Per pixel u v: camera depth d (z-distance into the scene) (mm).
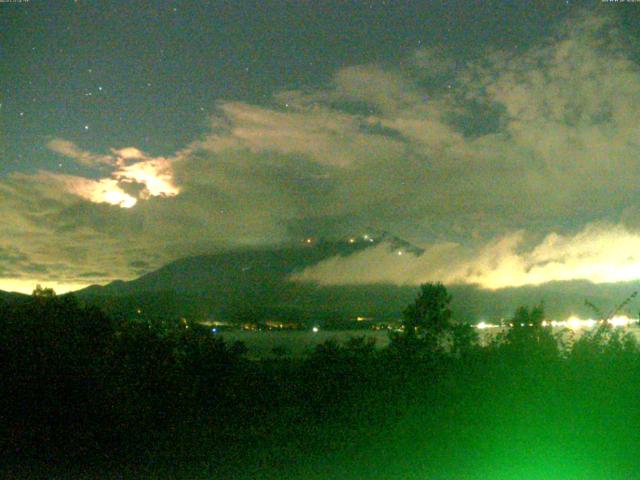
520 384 8320
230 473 7445
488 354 9219
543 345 9055
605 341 8852
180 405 9656
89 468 7738
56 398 8398
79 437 8359
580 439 7863
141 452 8398
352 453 8117
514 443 7992
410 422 8625
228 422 9656
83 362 8695
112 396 8578
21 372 8422
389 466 7551
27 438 8359
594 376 8164
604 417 7898
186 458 8109
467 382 8711
